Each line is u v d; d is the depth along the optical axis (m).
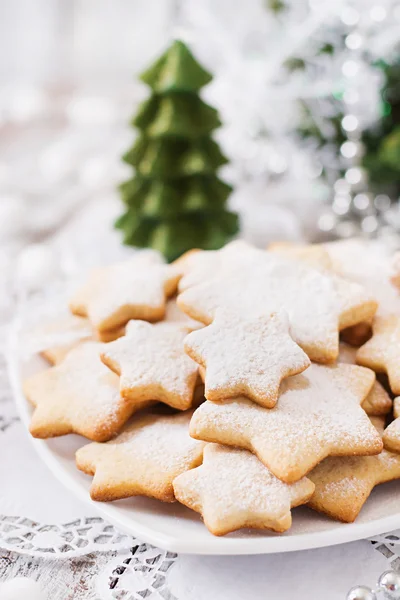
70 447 0.44
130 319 0.46
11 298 0.59
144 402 0.44
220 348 0.41
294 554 0.40
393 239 0.64
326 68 0.63
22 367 0.49
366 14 0.60
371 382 0.43
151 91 0.62
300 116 0.66
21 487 0.43
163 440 0.42
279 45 0.65
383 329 0.45
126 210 0.66
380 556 0.40
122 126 0.94
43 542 0.40
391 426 0.41
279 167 0.70
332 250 0.52
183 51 0.60
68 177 0.81
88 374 0.45
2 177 0.80
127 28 0.99
